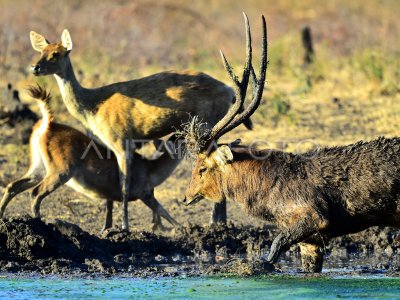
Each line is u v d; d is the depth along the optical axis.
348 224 14.41
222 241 17.11
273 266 14.86
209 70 31.25
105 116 18.16
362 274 14.86
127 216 18.02
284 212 14.45
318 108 25.92
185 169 21.94
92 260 15.51
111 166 18.30
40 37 19.23
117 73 30.14
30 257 15.41
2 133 24.00
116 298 13.20
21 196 20.66
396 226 14.41
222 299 13.04
